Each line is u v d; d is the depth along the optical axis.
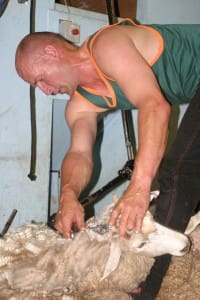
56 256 1.13
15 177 2.04
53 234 1.20
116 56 1.10
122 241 1.12
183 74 1.23
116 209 1.05
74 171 1.33
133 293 1.22
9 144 2.00
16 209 2.07
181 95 1.28
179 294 1.29
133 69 1.09
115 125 2.29
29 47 1.22
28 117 2.01
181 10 2.32
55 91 1.29
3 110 1.97
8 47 1.93
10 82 1.96
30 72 1.23
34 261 1.14
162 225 1.13
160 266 1.21
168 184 1.16
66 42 1.26
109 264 1.10
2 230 2.02
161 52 1.20
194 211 1.33
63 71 1.24
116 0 2.22
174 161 1.17
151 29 1.21
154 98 1.05
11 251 1.17
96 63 1.18
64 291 1.16
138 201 1.03
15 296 1.12
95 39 1.18
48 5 1.96
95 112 1.41
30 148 2.04
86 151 1.38
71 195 1.25
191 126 1.17
